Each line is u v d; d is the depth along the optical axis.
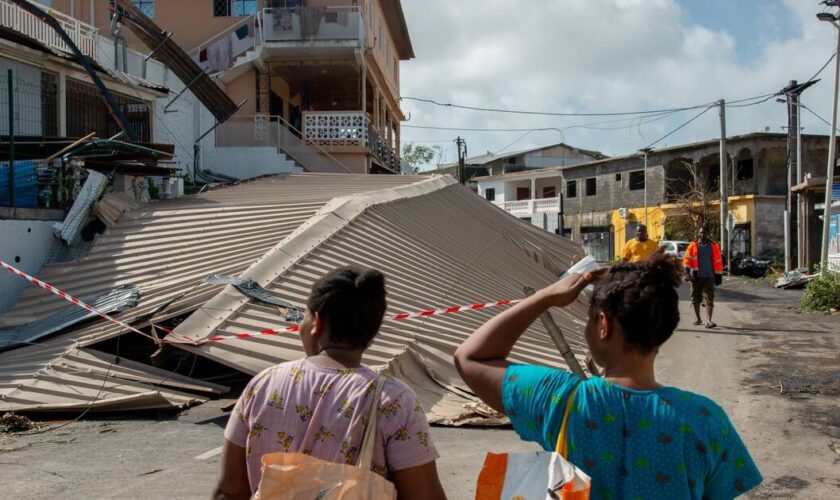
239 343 7.28
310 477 2.15
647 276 2.15
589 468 2.06
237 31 25.23
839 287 17.38
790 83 30.88
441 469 5.57
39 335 8.40
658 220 44.22
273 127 24.47
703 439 2.05
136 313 8.35
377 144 27.19
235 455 2.37
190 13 26.73
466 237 14.09
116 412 6.99
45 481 5.12
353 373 2.36
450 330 9.00
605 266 2.33
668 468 2.02
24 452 5.83
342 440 2.25
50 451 5.86
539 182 57.22
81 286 9.78
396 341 8.02
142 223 11.48
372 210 11.87
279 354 7.24
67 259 11.05
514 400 2.21
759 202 38.94
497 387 2.25
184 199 13.34
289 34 24.17
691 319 15.70
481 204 18.05
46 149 12.70
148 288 9.20
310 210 11.44
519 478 2.13
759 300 20.78
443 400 7.34
